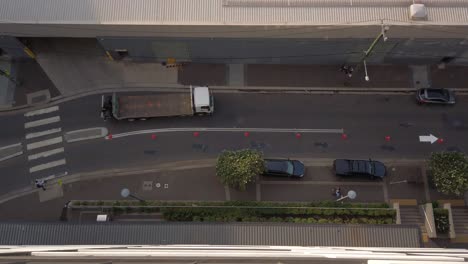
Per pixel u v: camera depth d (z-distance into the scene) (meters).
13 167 44.09
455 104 46.50
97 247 30.20
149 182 43.84
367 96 46.84
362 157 44.88
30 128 45.28
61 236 35.91
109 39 42.72
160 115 44.28
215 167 44.38
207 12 40.94
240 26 40.19
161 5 41.09
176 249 28.53
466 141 45.38
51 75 46.94
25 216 42.62
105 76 47.16
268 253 25.19
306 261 22.39
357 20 40.50
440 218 40.12
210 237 36.12
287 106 46.47
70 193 43.34
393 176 44.12
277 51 45.00
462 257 24.33
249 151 41.19
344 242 36.12
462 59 46.31
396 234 36.12
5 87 46.44
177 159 44.69
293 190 43.59
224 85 47.16
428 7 40.62
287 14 40.78
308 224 36.56
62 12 40.69
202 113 45.34
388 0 40.97
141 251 26.09
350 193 39.75
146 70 47.50
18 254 24.42
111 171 44.16
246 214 40.25
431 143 45.28
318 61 47.19
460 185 39.09
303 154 44.97
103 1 41.06
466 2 40.69
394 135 45.56
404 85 47.22
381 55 45.66
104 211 41.78
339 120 46.03
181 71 47.62
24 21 39.97
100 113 45.84
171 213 40.81
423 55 45.50
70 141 44.97
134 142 45.12
